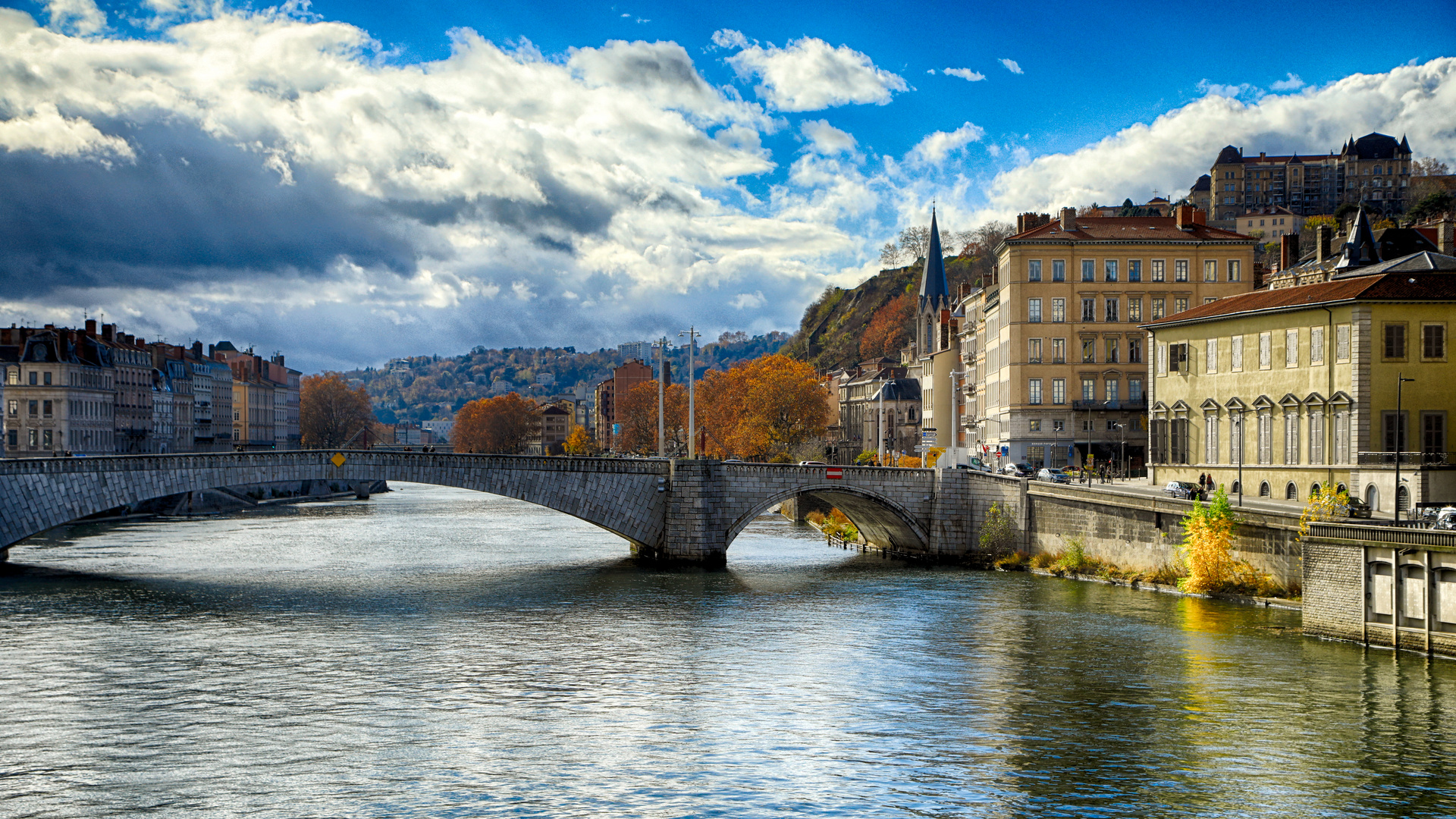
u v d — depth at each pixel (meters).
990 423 159.88
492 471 107.88
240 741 51.44
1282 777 46.19
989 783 45.91
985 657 66.38
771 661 66.31
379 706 57.06
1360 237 115.12
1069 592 88.38
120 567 108.94
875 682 61.03
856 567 107.69
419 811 43.25
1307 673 60.22
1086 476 128.38
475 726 53.62
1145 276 143.38
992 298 159.50
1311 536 68.56
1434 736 50.41
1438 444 88.75
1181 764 47.81
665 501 111.12
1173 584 86.12
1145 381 143.25
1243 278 143.38
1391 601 63.56
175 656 68.00
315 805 43.97
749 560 115.38
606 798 44.59
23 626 77.50
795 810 43.31
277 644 71.56
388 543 136.25
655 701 57.78
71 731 52.84
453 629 76.44
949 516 110.88
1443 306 88.88
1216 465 105.50
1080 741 50.94
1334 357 91.69
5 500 96.44
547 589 93.81
